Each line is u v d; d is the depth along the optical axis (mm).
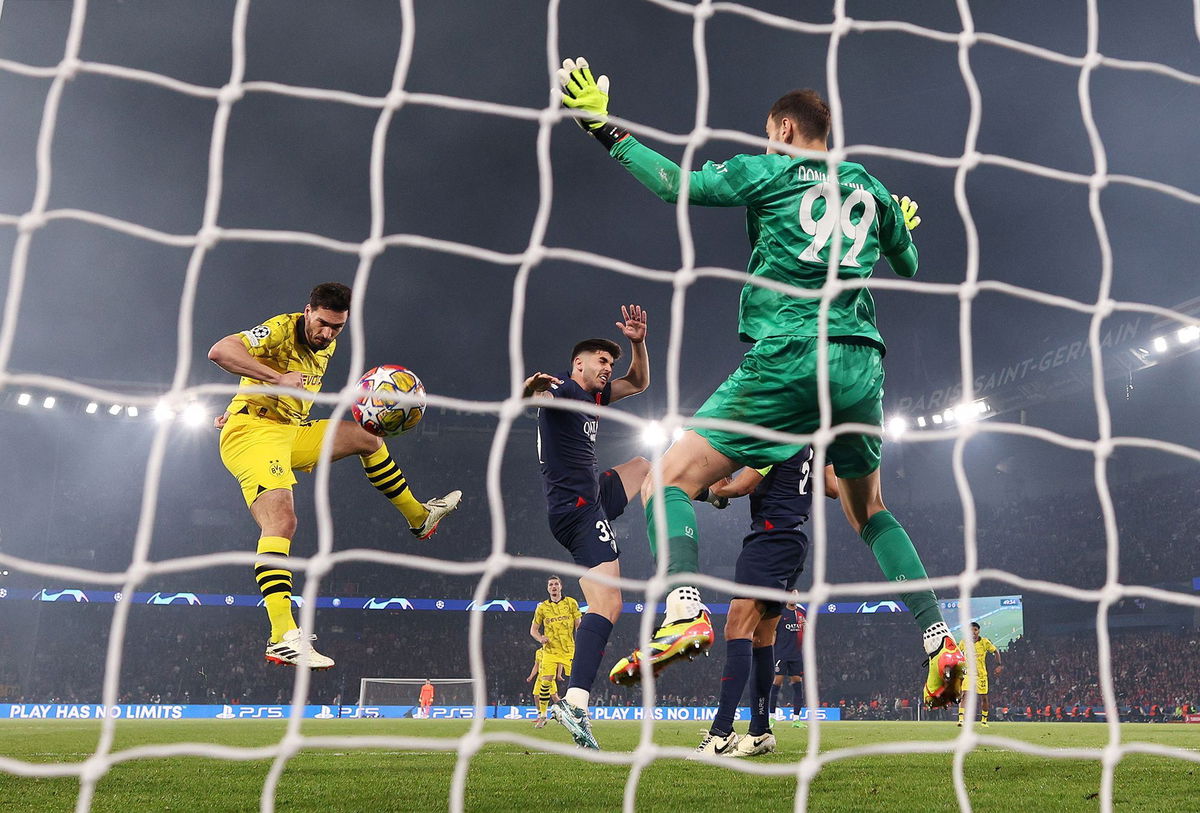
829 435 2033
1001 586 30109
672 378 1994
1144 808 3119
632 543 32969
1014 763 4738
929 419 32344
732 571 32625
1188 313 24344
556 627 11633
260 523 4723
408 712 24125
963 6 2516
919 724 15516
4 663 27641
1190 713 23094
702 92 2248
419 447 33719
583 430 5352
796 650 11422
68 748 6656
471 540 32781
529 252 2016
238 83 2033
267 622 30109
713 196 3209
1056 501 30906
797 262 3236
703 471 3178
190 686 27391
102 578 1660
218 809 3061
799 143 3383
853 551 32469
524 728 12594
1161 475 29031
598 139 3223
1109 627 28281
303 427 5270
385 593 31203
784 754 5434
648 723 1775
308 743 1610
